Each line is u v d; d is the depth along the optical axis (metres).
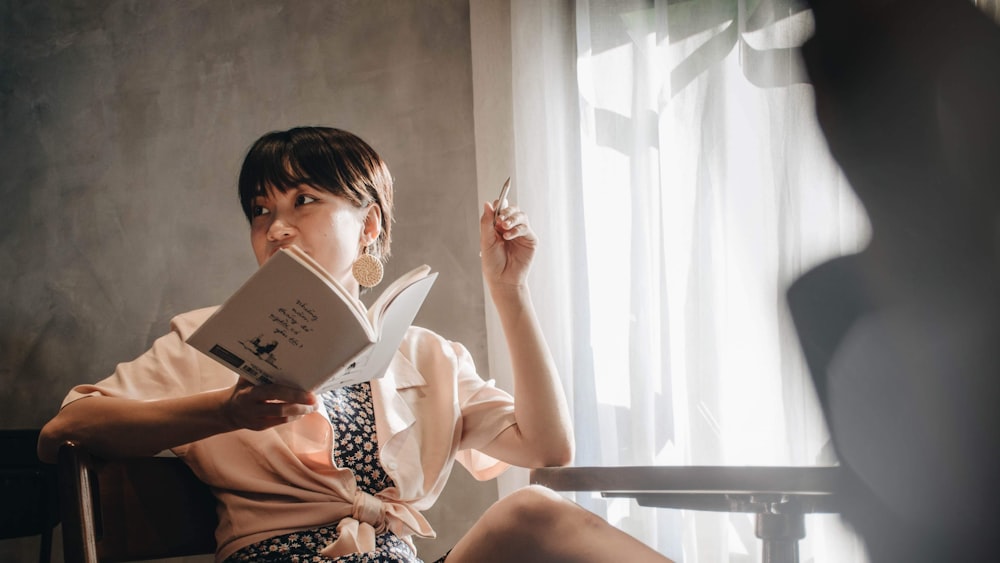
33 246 2.57
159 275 2.51
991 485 0.65
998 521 0.64
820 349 0.72
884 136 0.67
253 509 1.33
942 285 0.66
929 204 0.66
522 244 1.55
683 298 2.23
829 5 0.70
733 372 2.20
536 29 2.35
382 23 2.48
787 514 1.12
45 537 1.60
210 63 2.56
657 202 2.25
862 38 0.68
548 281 2.27
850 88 0.68
